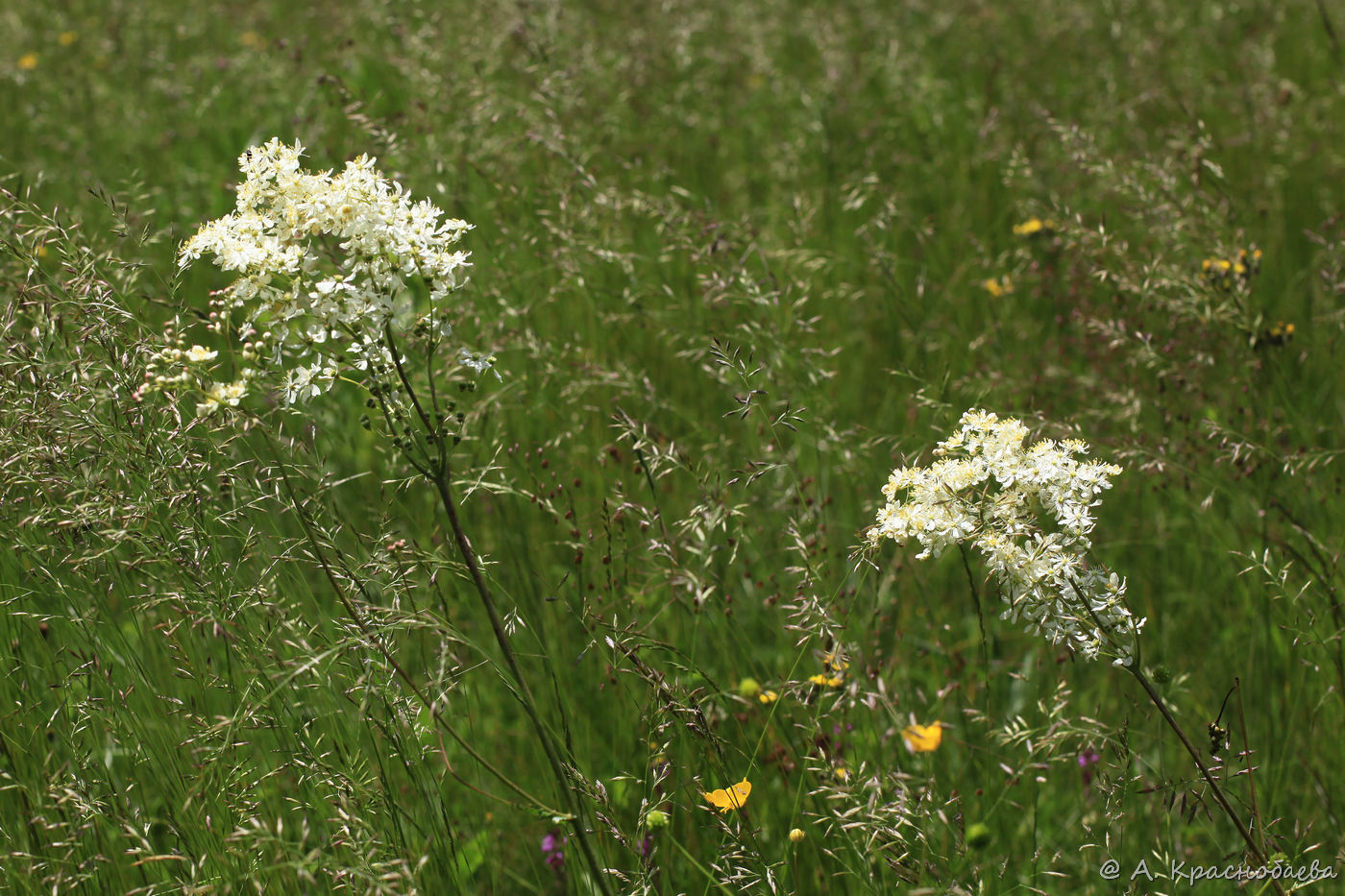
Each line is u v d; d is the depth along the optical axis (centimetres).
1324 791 294
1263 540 321
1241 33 695
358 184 216
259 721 240
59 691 267
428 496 344
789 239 501
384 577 237
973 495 231
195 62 678
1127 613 215
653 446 286
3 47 735
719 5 760
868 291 482
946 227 534
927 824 256
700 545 304
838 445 354
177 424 242
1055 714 260
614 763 305
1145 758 312
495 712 329
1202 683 324
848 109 605
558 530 364
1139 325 406
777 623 335
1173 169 438
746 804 280
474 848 289
